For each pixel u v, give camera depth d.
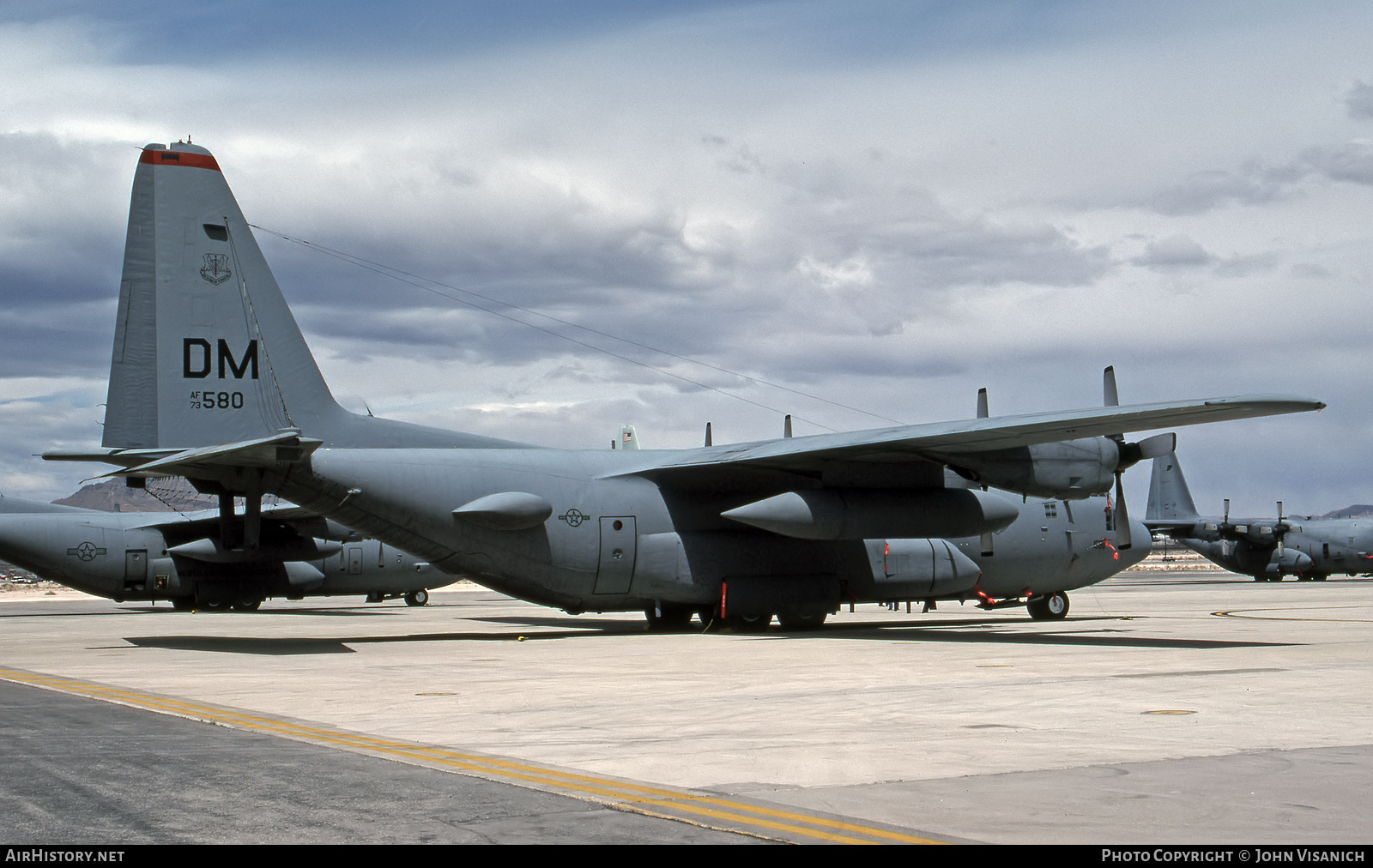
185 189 21.48
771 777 7.84
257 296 21.92
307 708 11.55
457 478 22.50
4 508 36.75
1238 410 18.16
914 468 24.05
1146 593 49.91
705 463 23.02
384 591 40.47
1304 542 70.19
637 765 8.29
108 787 7.49
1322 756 8.57
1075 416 19.02
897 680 14.02
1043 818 6.62
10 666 16.27
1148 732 9.80
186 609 38.50
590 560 23.20
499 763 8.38
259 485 21.42
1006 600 28.73
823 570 24.77
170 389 21.00
